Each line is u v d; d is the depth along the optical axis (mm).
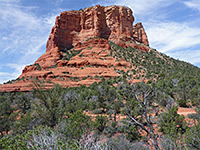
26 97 35219
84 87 54562
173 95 33250
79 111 14195
